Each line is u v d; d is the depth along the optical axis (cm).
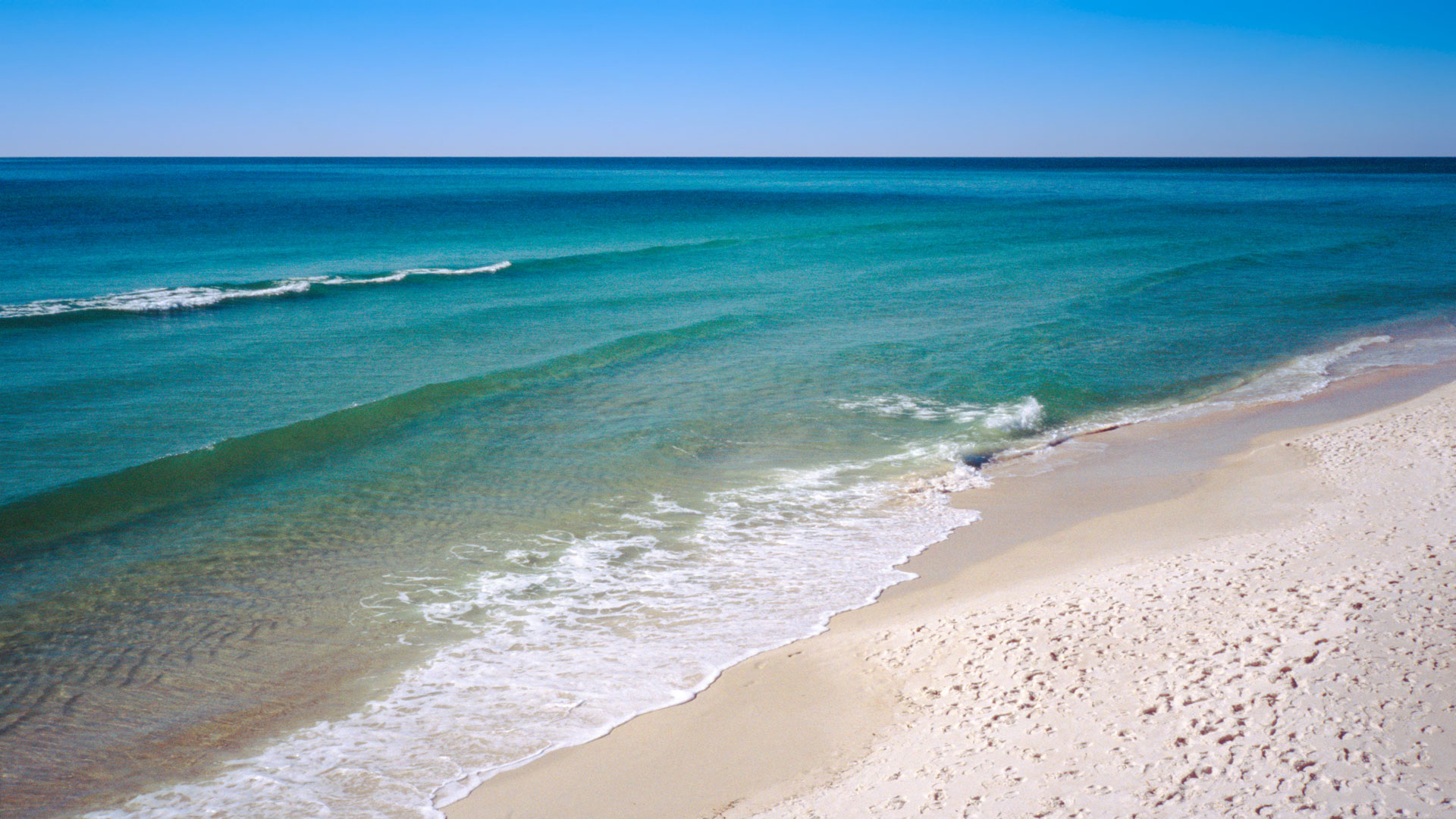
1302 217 5312
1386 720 416
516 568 871
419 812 508
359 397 1438
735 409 1423
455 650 712
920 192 9344
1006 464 1186
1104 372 1680
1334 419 1338
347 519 990
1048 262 3266
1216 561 703
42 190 7450
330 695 649
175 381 1509
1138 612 604
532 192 8681
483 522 985
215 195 7119
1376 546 682
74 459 1119
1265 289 2625
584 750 561
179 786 548
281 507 1018
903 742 501
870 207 6650
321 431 1263
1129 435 1311
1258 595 594
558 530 966
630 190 9350
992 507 1023
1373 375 1648
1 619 761
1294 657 490
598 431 1306
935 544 912
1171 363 1758
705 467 1171
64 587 821
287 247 3556
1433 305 2383
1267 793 380
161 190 7838
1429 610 524
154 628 752
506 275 2877
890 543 922
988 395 1508
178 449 1164
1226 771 400
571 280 2791
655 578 847
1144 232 4388
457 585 834
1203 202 6944
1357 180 11500
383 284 2611
